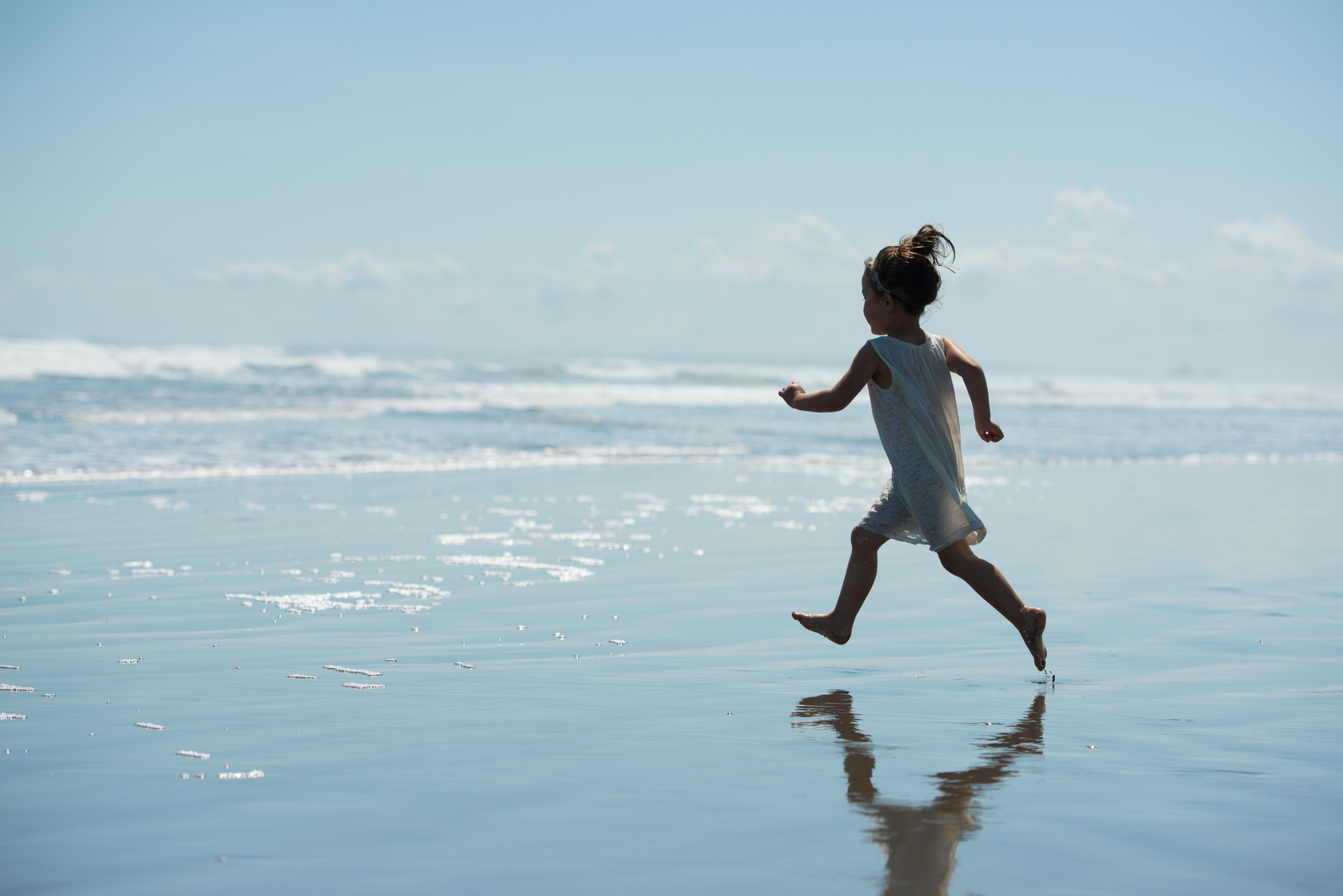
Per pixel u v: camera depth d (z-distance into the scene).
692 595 5.25
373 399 23.95
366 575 5.70
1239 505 9.90
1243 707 3.21
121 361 30.59
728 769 2.56
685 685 3.47
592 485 10.74
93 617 4.55
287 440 14.20
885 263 3.62
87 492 9.19
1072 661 3.88
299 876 1.91
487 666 3.73
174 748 2.71
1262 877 1.94
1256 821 2.22
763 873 1.94
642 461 13.59
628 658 3.89
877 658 3.92
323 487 9.97
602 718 3.05
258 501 8.84
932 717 3.08
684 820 2.22
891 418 3.60
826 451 15.59
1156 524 8.43
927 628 4.52
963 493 3.60
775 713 3.12
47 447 12.29
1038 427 23.14
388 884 1.88
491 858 2.01
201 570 5.78
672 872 1.94
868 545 3.77
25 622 4.43
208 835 2.11
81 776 2.47
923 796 2.38
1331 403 48.38
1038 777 2.52
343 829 2.15
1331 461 16.48
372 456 12.89
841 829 2.17
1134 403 41.78
